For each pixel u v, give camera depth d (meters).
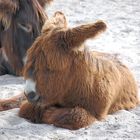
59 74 13.59
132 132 13.93
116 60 15.77
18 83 19.08
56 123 14.09
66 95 13.99
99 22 12.99
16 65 20.03
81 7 34.41
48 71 13.55
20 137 13.45
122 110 15.14
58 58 13.49
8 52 20.03
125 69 15.70
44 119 14.36
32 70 13.68
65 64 13.57
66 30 13.58
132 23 30.16
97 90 14.14
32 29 19.38
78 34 13.30
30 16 19.34
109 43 25.58
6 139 13.40
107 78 14.40
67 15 32.09
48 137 13.46
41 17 19.50
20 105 15.67
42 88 13.65
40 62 13.55
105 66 14.59
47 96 13.77
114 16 31.98
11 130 13.89
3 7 19.11
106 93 14.25
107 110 14.60
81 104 14.18
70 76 13.73
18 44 19.67
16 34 19.64
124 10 33.72
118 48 24.66
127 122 14.46
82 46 13.71
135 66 21.27
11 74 20.41
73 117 14.01
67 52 13.60
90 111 14.25
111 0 36.59
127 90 15.55
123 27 29.03
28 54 13.91
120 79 15.06
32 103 14.18
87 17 31.64
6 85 18.64
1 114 15.16
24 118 14.73
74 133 13.74
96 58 14.49
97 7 34.56
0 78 19.83
